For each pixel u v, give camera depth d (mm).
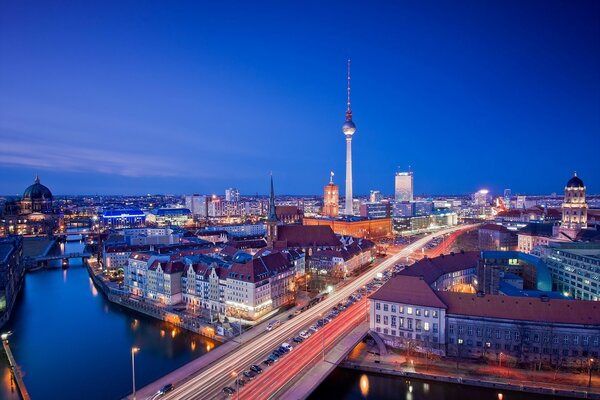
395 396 102750
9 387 112312
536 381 103188
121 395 105812
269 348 120938
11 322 163875
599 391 97750
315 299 174000
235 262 171250
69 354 131500
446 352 118062
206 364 110750
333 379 110688
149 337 144875
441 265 171250
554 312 111688
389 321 125625
